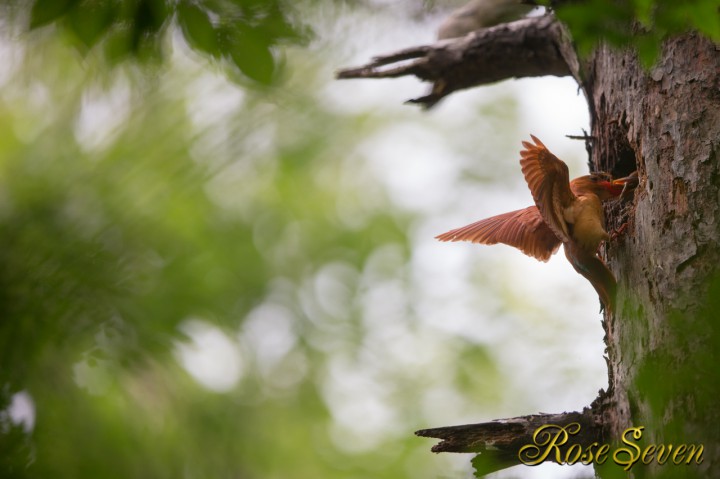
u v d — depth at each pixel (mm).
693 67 7125
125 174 14039
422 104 10930
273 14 6840
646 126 7301
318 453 17531
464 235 8930
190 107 15344
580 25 6094
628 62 7793
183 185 15609
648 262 6879
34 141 13930
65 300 9758
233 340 17016
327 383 18250
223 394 16281
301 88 16000
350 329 18719
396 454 17609
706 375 4934
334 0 12156
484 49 10273
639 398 6246
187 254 16141
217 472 14969
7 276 9672
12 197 11898
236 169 18453
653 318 6641
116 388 12219
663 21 5938
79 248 10266
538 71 10352
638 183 7832
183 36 6777
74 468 10484
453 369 18266
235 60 6816
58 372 10070
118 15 6574
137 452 12352
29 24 6504
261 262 18188
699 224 6605
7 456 9352
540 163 7520
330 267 19109
